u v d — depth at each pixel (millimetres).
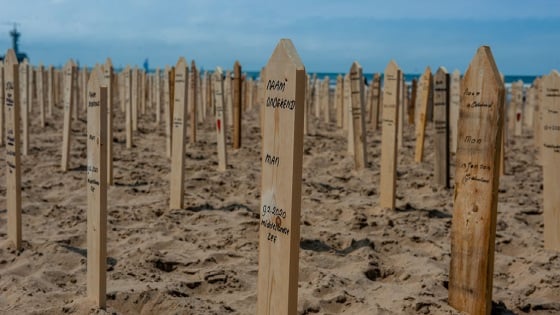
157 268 5070
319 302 4297
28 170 9352
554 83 5426
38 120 16453
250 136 14805
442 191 8555
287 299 2877
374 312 4090
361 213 7074
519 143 15305
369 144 13750
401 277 5074
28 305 4000
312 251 5613
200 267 5129
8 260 5094
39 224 6395
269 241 2969
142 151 11836
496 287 4777
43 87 15008
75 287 4492
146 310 4102
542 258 5480
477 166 3881
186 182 8734
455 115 11867
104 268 3836
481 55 3791
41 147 11656
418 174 9789
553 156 5590
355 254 5574
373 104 16844
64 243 5613
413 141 14516
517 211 7512
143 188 8336
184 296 4359
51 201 7574
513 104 18062
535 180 9812
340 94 17641
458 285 4086
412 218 6934
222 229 6293
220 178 9094
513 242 6070
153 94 23609
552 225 5695
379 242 5980
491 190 3807
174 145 7070
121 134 14281
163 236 5973
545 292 4746
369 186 8945
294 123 2764
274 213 2916
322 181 9344
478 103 3828
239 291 4598
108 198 7727
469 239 3979
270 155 2922
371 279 5102
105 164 3725
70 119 9266
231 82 16125
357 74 9852
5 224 6242
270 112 2898
